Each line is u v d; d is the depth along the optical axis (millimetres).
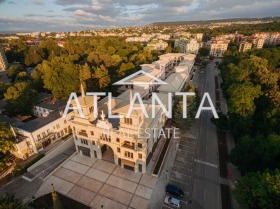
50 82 76000
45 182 46469
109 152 55438
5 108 69438
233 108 60625
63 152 57250
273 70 96875
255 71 82875
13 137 53438
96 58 107000
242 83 71438
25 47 168625
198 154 55281
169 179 47000
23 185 45844
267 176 33000
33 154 54938
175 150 56625
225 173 48875
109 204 41031
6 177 48062
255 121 59156
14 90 67125
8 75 106688
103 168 50188
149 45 191250
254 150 43031
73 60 117688
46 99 79500
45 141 57250
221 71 115312
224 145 58969
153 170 48844
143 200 41781
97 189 44438
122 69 102312
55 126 59906
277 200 31062
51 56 124938
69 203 41219
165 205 40656
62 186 45344
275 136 43750
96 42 181500
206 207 40375
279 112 54781
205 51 181000
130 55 142125
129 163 47969
